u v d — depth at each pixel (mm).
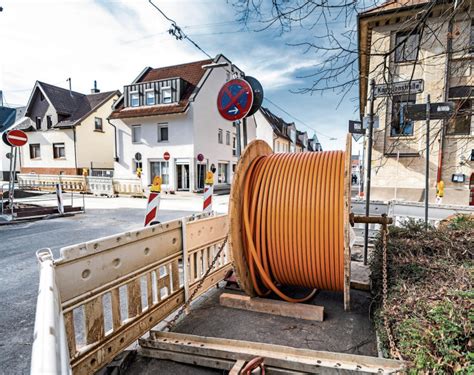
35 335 989
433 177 11180
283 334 2797
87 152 25078
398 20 10195
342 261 3078
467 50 4230
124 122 21734
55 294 1345
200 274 3574
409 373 1688
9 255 5785
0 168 29422
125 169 21984
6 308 3514
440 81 10070
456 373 1467
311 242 3143
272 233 3293
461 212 5520
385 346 2289
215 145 22625
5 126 32062
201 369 2352
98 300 2135
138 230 2545
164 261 2908
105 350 2168
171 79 20000
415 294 2154
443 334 1642
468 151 10758
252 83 4742
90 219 9891
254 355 2244
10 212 10125
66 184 20406
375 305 3043
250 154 3613
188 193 19734
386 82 3705
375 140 11773
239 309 3328
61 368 859
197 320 3078
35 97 26359
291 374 2139
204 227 3648
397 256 2959
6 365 2443
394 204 6332
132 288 2473
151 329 2688
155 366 2391
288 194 3246
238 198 3326
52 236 7406
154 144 20953
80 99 27875
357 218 2996
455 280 2178
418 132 11078
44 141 25641
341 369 2035
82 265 2018
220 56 22156
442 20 3613
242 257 3357
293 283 3518
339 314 3170
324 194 3104
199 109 20406
